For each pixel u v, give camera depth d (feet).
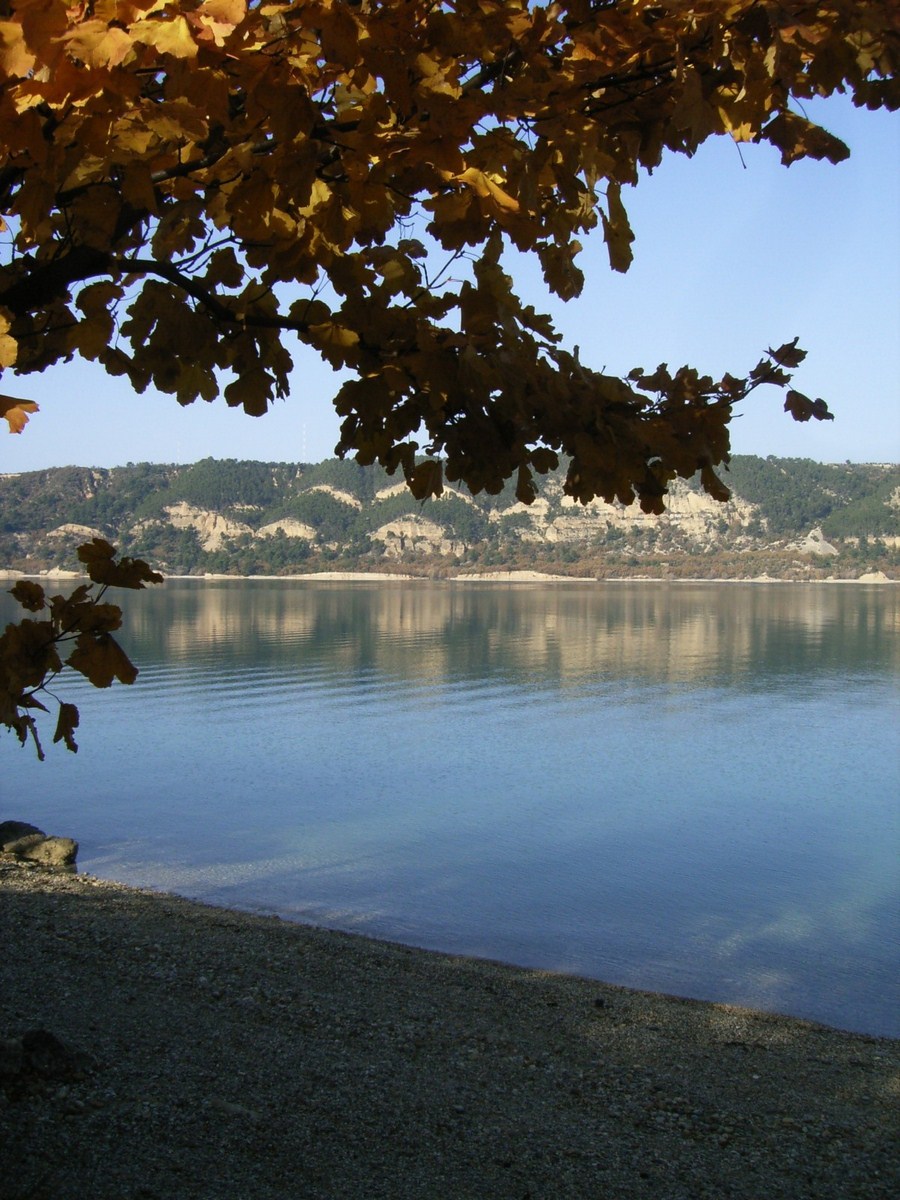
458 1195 21.22
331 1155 22.24
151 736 111.24
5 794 81.82
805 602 419.54
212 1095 24.61
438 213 8.71
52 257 9.32
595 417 8.79
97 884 51.29
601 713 128.98
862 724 120.88
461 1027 32.76
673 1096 28.40
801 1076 30.83
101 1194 18.69
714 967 43.52
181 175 9.03
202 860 60.54
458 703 137.69
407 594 477.36
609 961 43.91
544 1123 25.61
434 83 7.82
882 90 8.11
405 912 50.37
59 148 7.13
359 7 8.08
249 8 7.36
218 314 9.39
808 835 69.15
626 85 9.22
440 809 76.59
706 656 205.05
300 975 36.99
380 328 8.70
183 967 36.60
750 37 8.11
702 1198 22.39
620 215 9.06
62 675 164.35
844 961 44.60
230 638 239.50
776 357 9.21
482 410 8.67
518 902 52.85
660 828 70.85
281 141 7.83
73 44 6.11
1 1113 21.25
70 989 33.22
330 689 152.15
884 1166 24.68
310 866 59.62
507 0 8.09
